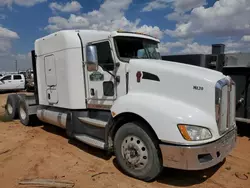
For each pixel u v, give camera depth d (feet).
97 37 17.97
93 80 16.75
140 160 12.57
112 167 14.53
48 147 18.47
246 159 15.92
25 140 20.51
